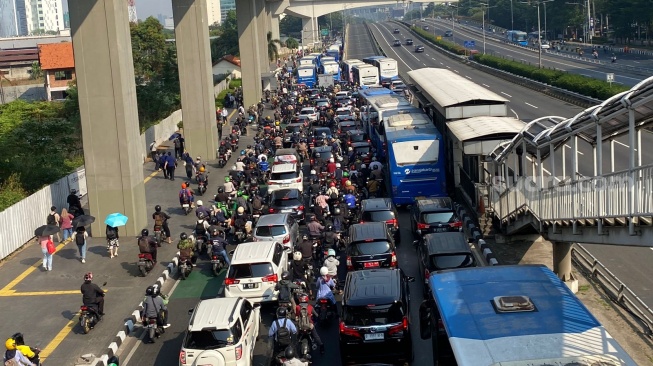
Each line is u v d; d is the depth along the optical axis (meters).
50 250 28.42
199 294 24.95
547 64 102.25
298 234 29.89
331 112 62.50
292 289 20.91
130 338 21.48
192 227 34.28
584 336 11.49
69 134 50.22
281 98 78.69
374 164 36.88
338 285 23.41
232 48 141.25
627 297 20.92
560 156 40.25
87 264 29.22
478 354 11.23
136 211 33.94
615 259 25.64
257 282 21.73
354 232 24.33
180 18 51.50
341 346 17.39
